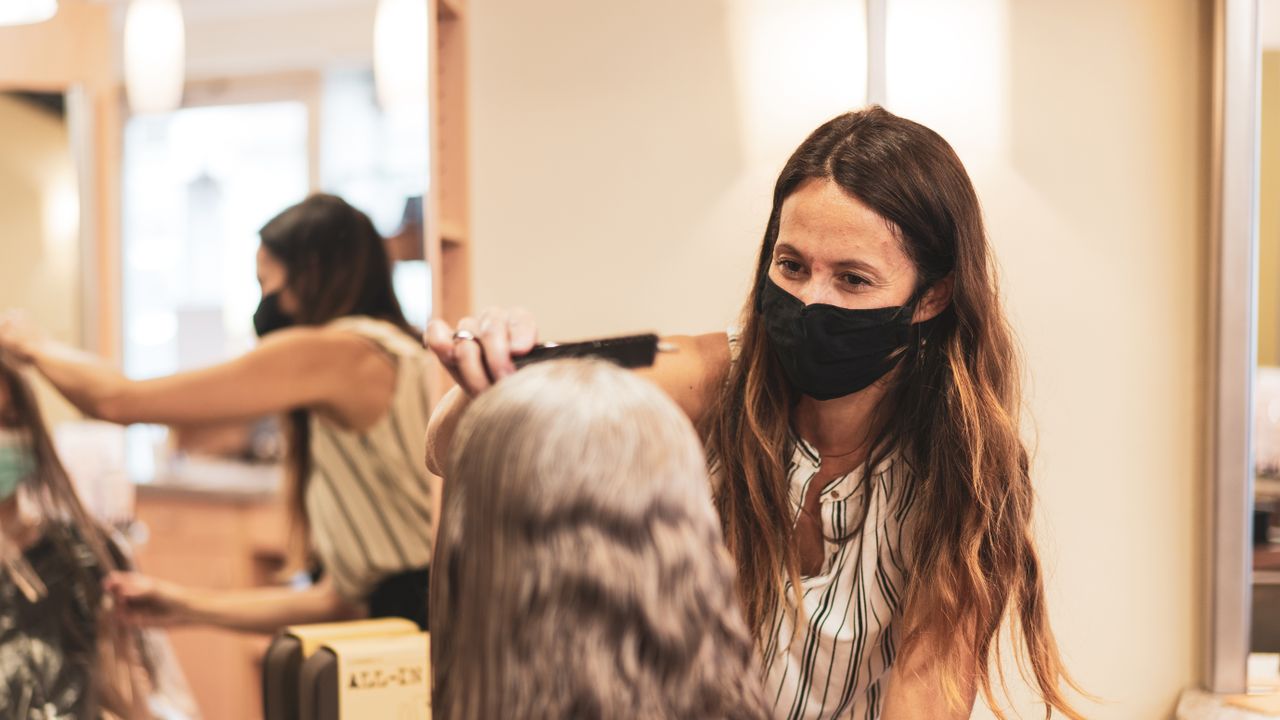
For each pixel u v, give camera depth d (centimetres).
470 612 55
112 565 182
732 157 144
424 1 196
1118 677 138
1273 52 134
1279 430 135
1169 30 133
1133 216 135
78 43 245
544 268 150
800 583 103
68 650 170
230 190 378
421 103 198
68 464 210
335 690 125
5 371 171
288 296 180
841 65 140
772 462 101
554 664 52
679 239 146
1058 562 138
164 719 185
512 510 52
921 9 138
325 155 372
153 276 374
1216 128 131
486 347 76
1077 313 137
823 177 88
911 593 98
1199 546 136
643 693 52
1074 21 135
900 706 95
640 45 146
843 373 91
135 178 372
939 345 97
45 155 244
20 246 243
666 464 54
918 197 88
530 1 149
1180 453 136
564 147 148
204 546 316
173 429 345
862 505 101
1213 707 131
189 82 377
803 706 105
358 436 173
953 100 137
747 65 143
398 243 325
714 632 55
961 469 96
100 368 173
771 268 93
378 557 171
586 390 55
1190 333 135
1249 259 130
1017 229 137
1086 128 135
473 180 151
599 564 51
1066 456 138
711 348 106
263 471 340
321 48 368
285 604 183
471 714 54
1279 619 135
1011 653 136
